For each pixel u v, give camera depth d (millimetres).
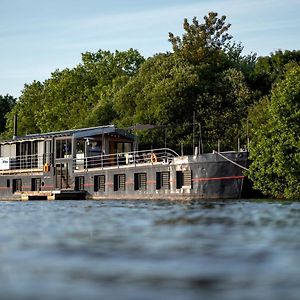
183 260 15266
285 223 24891
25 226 24281
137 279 13172
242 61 102250
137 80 85375
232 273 13648
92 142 65938
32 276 13523
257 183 53188
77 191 63312
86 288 12367
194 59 92312
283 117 52969
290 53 90688
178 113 79250
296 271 13781
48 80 121062
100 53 115188
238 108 80125
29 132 121438
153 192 57344
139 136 78375
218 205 40750
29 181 68562
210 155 53781
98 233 21109
